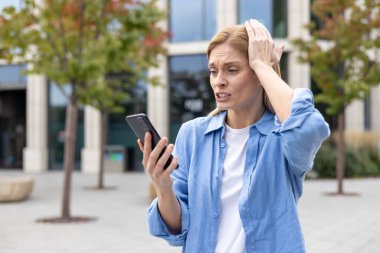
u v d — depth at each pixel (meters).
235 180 1.84
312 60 14.01
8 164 25.09
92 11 9.52
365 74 13.73
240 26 1.85
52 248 6.84
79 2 9.23
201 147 1.94
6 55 9.29
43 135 23.39
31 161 23.23
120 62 9.80
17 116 25.11
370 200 12.13
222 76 1.81
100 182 15.37
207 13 21.62
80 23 9.31
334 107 13.55
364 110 24.27
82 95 9.48
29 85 23.31
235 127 1.91
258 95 1.88
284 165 1.77
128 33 9.54
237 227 1.80
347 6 13.23
